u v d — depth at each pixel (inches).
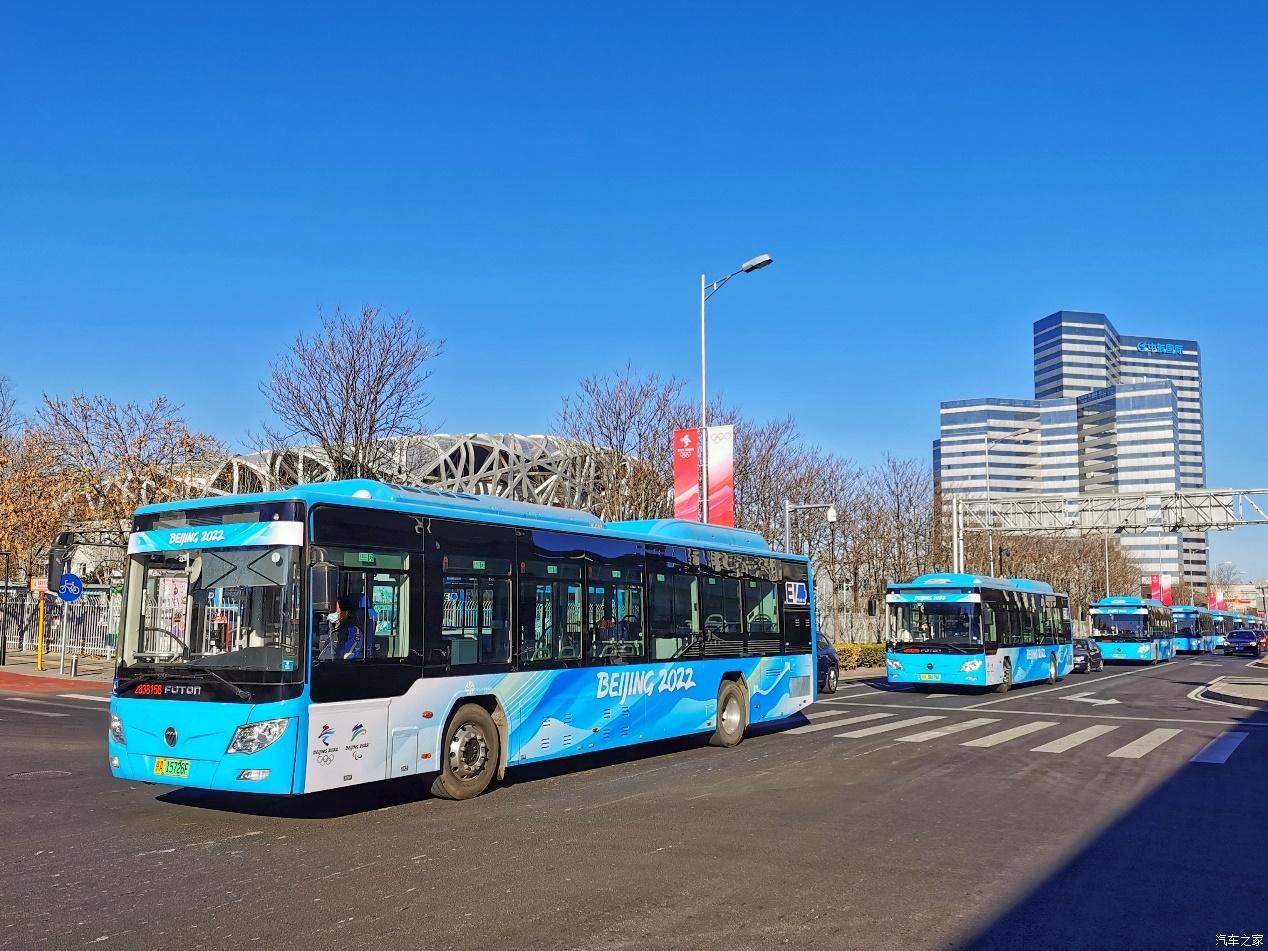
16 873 289.3
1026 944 230.2
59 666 1222.9
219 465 1298.0
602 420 1237.1
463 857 309.9
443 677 403.2
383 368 1001.5
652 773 495.5
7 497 1302.9
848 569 1804.9
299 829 352.8
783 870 293.9
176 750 353.1
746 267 1013.2
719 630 598.9
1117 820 373.4
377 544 381.1
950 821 369.4
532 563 459.8
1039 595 1266.0
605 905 257.4
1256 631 2748.5
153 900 261.4
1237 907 260.8
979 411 5561.0
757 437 1449.3
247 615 351.6
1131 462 5772.6
